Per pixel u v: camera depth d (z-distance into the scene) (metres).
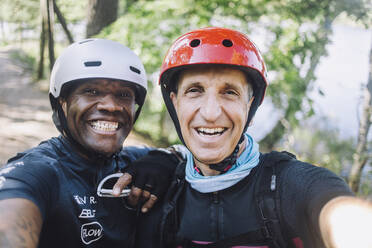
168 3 5.12
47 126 6.74
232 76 1.46
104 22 5.20
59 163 1.59
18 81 11.02
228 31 1.54
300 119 5.85
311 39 5.26
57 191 1.52
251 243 1.42
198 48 1.44
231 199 1.51
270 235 1.39
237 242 1.43
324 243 1.10
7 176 1.35
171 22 5.11
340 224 1.03
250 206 1.48
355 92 7.79
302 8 5.20
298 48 5.36
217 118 1.44
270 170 1.48
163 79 1.70
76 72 1.71
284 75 5.19
